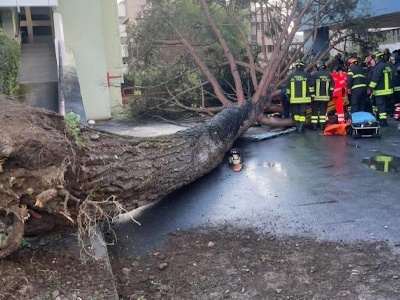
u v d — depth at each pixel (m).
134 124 12.01
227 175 6.66
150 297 3.28
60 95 9.09
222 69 11.70
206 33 11.64
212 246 4.20
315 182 6.14
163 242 4.34
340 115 9.93
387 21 16.97
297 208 5.14
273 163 7.32
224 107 10.27
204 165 6.20
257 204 5.34
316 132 10.02
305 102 9.88
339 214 4.89
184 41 10.38
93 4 14.34
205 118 11.41
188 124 11.34
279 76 11.46
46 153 2.79
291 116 10.41
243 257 3.94
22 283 3.03
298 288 3.37
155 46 11.22
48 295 2.91
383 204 5.16
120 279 3.56
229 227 4.66
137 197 4.47
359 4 15.43
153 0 11.09
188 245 4.25
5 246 2.97
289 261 3.82
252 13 12.19
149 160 4.45
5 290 2.92
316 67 11.76
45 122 2.99
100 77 14.60
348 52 15.77
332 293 3.27
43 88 11.02
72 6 14.30
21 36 17.02
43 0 13.30
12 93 9.62
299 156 7.74
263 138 9.34
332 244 4.13
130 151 4.09
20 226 2.94
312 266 3.71
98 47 14.52
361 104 10.30
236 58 11.60
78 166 3.17
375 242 4.14
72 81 10.57
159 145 4.77
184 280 3.55
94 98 14.60
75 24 14.37
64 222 3.37
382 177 6.24
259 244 4.21
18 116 2.84
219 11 12.09
